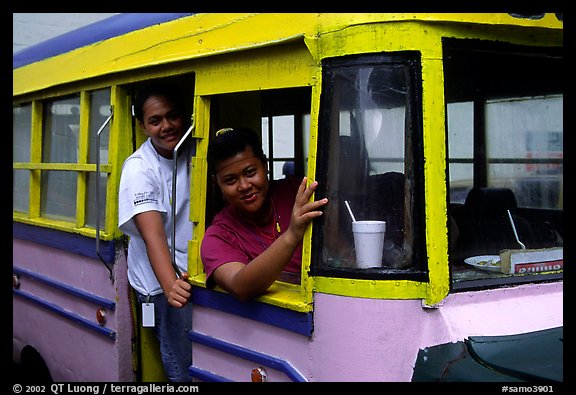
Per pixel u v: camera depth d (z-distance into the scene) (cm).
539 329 206
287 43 216
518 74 237
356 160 206
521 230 249
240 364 239
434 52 199
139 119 294
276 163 364
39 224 399
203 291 256
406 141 200
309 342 210
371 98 202
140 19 307
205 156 258
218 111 272
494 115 241
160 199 290
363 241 201
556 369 178
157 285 299
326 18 206
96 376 348
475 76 223
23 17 707
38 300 409
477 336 197
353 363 199
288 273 249
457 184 236
